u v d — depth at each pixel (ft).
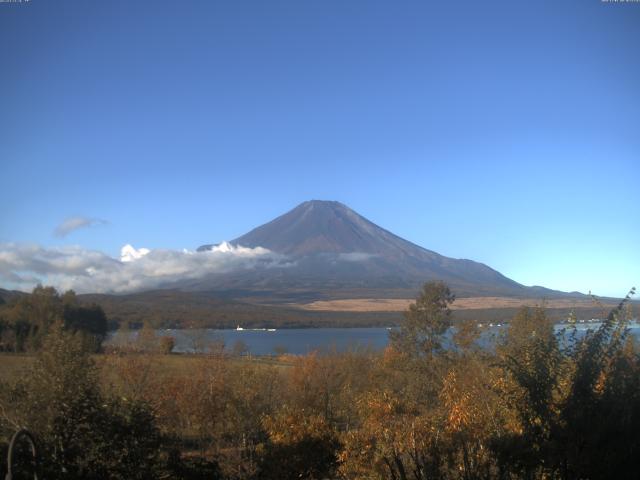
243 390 91.91
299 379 113.19
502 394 35.53
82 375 50.98
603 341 32.17
